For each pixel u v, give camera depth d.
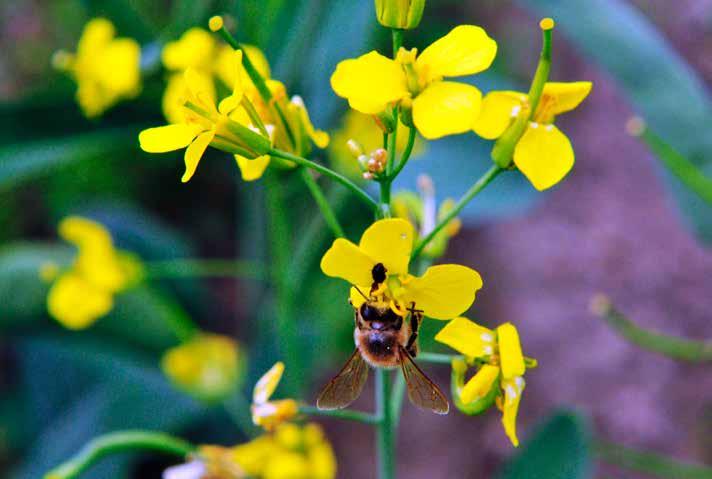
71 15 0.41
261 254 0.31
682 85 0.28
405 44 0.34
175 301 0.34
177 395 0.33
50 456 0.32
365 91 0.21
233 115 0.22
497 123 0.22
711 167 0.28
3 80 0.42
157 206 0.40
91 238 0.28
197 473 0.26
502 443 0.35
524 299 0.37
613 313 0.28
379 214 0.22
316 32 0.30
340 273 0.22
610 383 0.35
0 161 0.28
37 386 0.35
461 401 0.22
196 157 0.21
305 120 0.23
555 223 0.38
